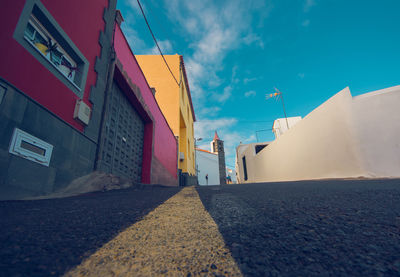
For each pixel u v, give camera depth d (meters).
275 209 1.54
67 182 3.11
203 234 1.02
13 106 2.27
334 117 8.78
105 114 4.29
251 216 1.36
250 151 22.14
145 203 2.09
